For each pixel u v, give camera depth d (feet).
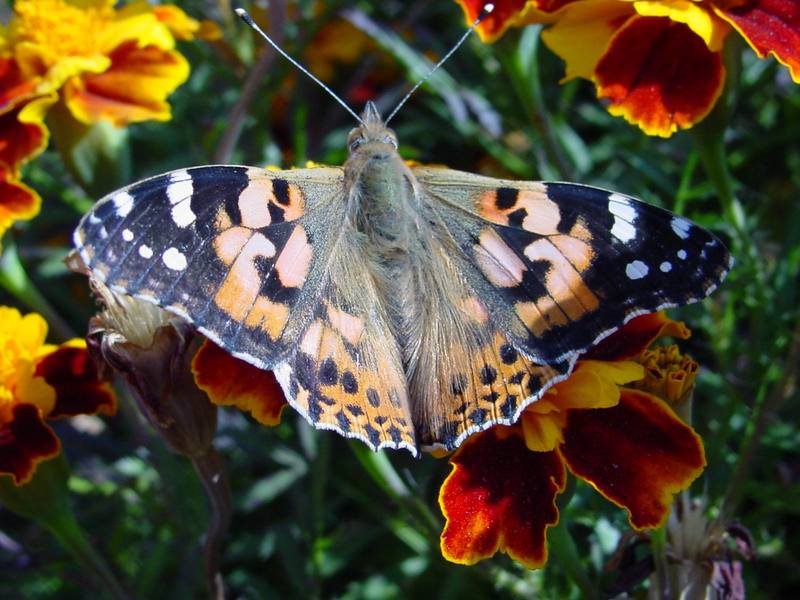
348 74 0.85
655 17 0.60
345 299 0.53
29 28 0.65
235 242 0.51
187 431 0.56
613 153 0.76
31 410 0.57
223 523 0.59
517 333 0.52
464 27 0.83
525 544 0.52
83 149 0.66
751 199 0.74
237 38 0.80
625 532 0.57
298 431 0.70
